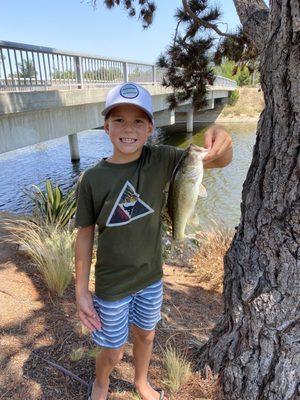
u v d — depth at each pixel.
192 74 4.21
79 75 5.69
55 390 1.34
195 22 3.69
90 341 1.59
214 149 1.01
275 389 1.18
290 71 0.99
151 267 1.14
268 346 1.18
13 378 1.37
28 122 4.33
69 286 2.05
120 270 1.10
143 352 1.26
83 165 8.80
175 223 1.08
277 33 1.02
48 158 9.60
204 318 1.97
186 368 1.40
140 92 1.01
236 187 7.01
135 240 1.08
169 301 2.13
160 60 4.36
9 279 2.03
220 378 1.32
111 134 1.04
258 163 1.17
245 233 1.23
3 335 1.58
